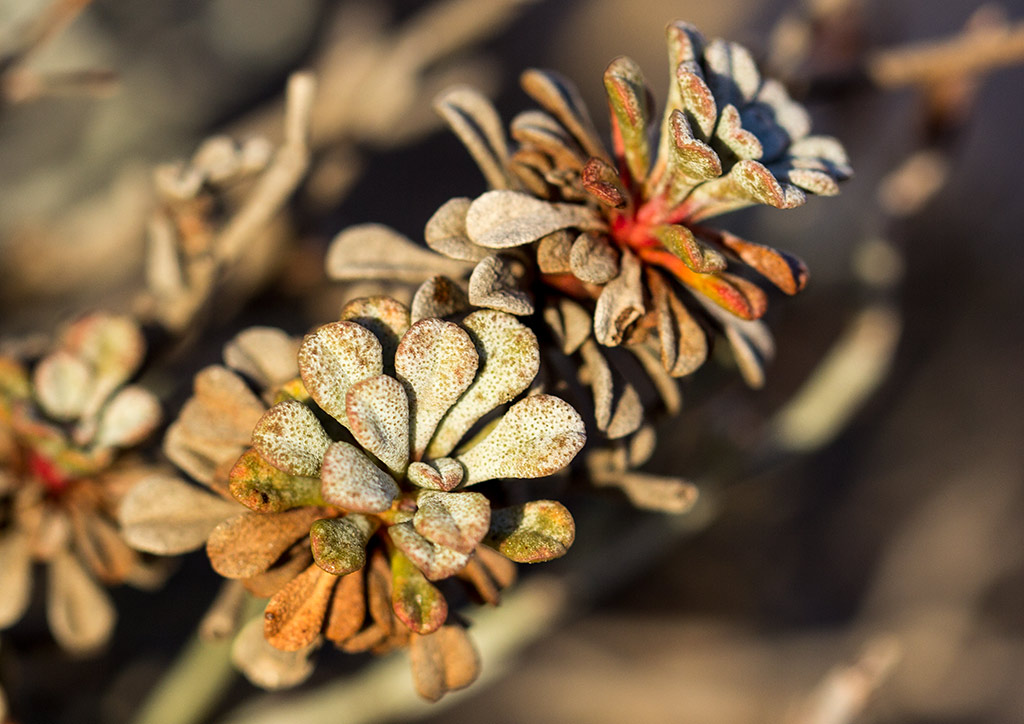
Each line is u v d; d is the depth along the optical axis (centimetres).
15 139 40
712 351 17
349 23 38
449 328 16
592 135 18
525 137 17
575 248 17
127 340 19
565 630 43
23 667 29
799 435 26
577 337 17
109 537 19
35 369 20
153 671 32
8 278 32
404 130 34
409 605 16
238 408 17
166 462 19
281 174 20
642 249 17
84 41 41
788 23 25
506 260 17
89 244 33
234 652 17
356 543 16
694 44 17
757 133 17
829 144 17
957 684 46
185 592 33
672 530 25
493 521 16
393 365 17
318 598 16
